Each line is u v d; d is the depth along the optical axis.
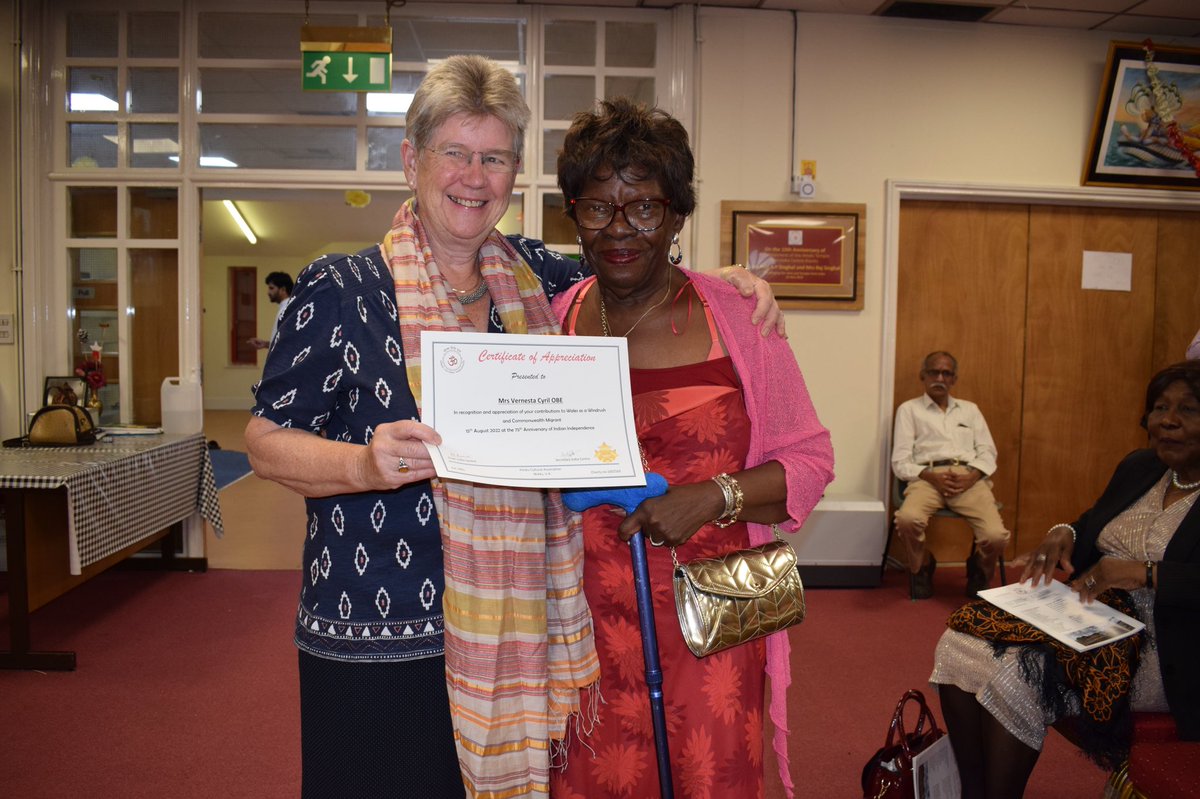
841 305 4.47
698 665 1.30
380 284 1.15
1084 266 4.79
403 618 1.13
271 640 3.49
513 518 1.17
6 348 4.32
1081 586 1.90
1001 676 1.84
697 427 1.30
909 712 2.87
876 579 4.31
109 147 4.34
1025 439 4.84
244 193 4.45
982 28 4.47
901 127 4.47
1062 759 2.56
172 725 2.73
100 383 4.19
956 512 4.18
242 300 13.66
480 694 1.13
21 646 3.15
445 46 4.34
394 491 1.13
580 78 4.36
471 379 1.05
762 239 4.41
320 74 3.97
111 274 4.38
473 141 1.14
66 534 3.45
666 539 1.20
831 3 4.26
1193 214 4.82
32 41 4.21
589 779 1.31
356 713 1.14
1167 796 1.41
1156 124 4.48
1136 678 1.82
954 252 4.72
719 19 4.33
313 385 1.11
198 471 4.38
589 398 1.10
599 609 1.31
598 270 1.30
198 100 4.29
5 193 4.27
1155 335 4.86
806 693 3.02
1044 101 4.54
